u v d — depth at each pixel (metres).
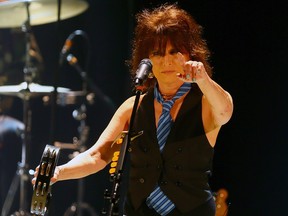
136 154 9.38
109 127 9.95
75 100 20.34
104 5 21.52
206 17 15.19
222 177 15.34
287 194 14.72
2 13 18.92
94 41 21.94
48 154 9.02
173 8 9.62
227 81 15.11
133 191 9.35
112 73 21.78
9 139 21.30
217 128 9.15
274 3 14.62
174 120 9.23
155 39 9.17
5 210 21.30
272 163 14.84
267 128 14.84
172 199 9.09
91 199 21.91
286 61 14.59
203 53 9.47
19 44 21.83
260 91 14.86
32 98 23.00
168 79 9.20
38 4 18.61
